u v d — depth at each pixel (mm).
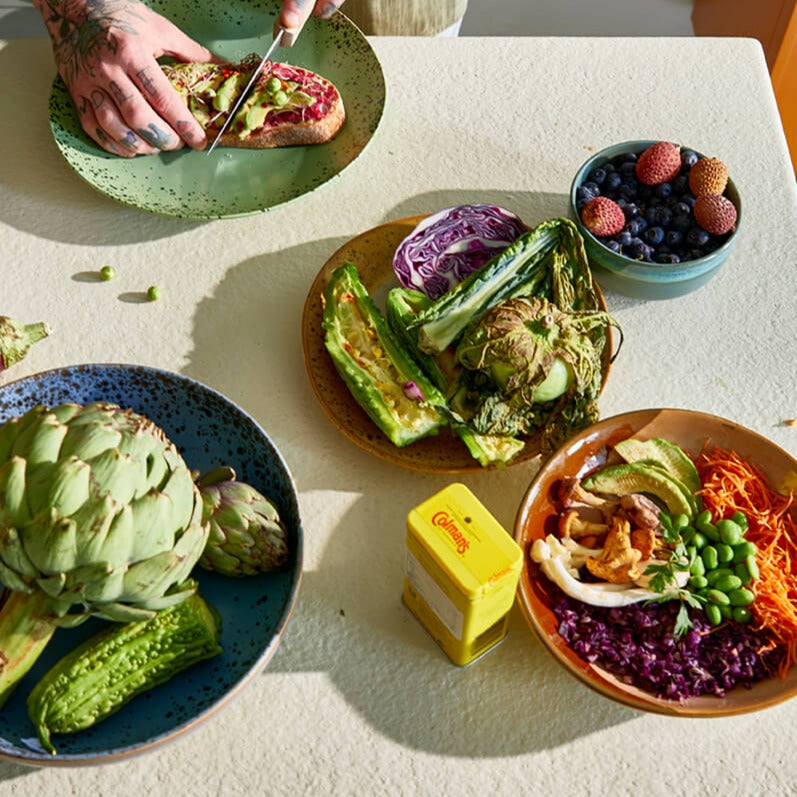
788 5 1977
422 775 919
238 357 1188
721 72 1479
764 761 933
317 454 1114
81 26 1267
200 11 1442
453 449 1099
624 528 987
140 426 859
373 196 1332
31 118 1394
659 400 1166
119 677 881
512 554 848
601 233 1178
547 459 1013
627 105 1438
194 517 873
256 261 1267
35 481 812
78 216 1299
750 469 1033
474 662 981
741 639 942
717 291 1257
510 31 2496
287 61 1434
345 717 948
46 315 1209
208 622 926
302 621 999
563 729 945
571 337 1073
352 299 1165
